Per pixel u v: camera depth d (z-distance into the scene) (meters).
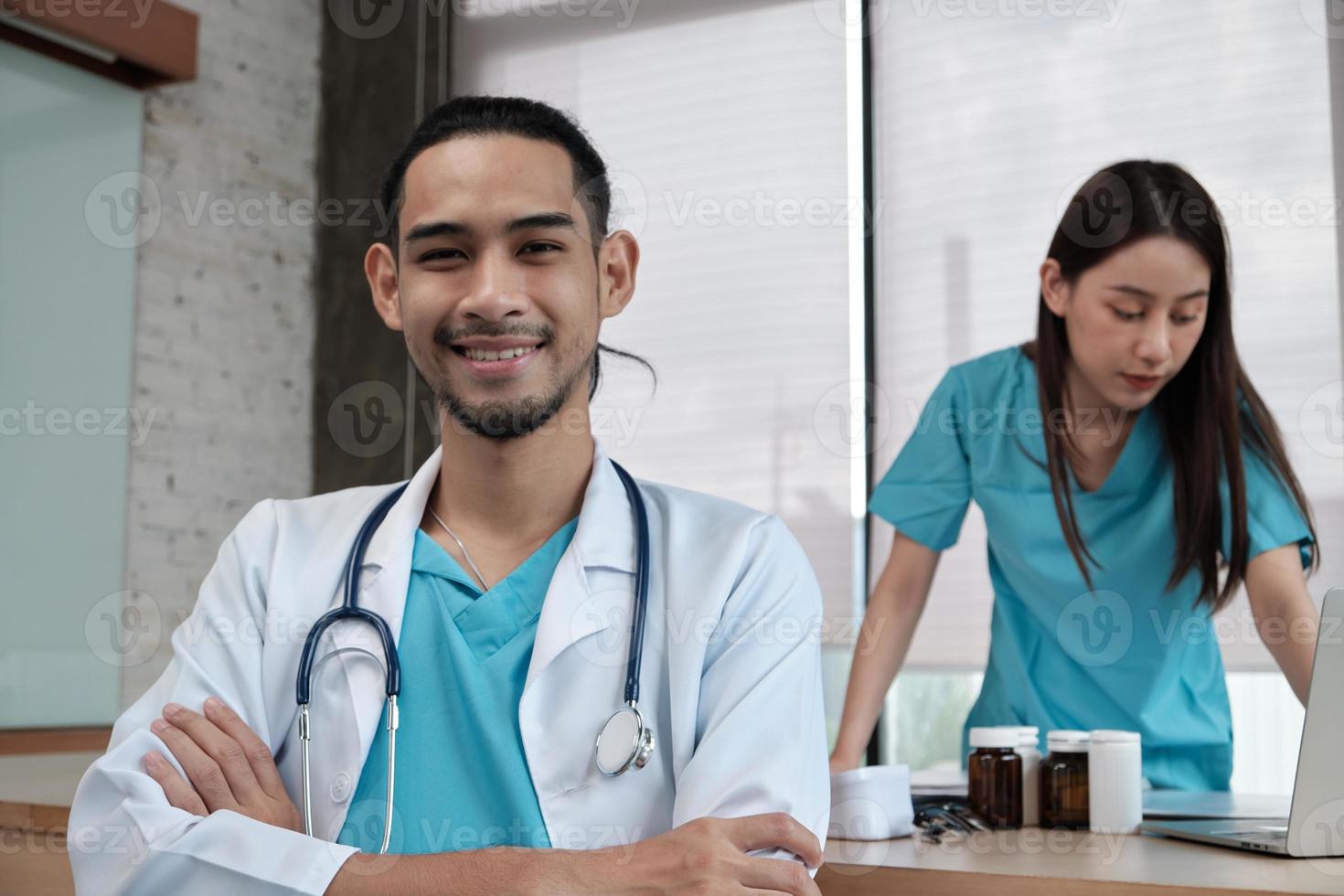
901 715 3.06
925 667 2.96
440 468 1.17
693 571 1.09
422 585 1.11
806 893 0.91
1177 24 2.81
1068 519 1.55
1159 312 1.43
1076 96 2.92
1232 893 0.87
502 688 1.06
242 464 3.67
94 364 3.26
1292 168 2.67
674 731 1.03
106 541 3.27
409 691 1.07
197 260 3.57
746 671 1.05
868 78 3.18
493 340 1.05
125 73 3.33
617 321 3.38
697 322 3.30
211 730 1.06
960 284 3.02
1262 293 2.68
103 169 3.30
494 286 1.04
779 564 1.10
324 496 1.23
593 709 1.05
